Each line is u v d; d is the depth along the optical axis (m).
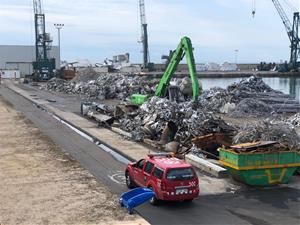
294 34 186.88
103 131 41.00
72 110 59.22
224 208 19.70
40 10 150.25
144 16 199.88
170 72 54.72
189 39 50.94
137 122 40.53
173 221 18.02
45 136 38.34
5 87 112.38
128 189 22.50
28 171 25.69
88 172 25.66
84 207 19.23
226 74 191.50
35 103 68.88
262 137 27.95
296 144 27.75
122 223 17.34
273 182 23.12
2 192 21.47
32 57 180.12
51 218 17.88
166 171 19.59
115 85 83.50
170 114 38.56
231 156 23.16
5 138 37.09
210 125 34.25
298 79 174.00
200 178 24.48
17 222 17.42
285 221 18.09
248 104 53.69
